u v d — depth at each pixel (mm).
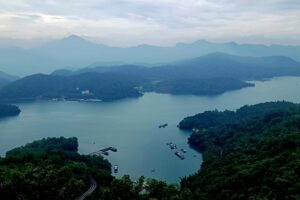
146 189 57812
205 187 110438
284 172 88250
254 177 96875
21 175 57094
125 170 194375
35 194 55156
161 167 199875
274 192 80438
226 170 122688
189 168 197875
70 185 57688
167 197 56656
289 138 128125
